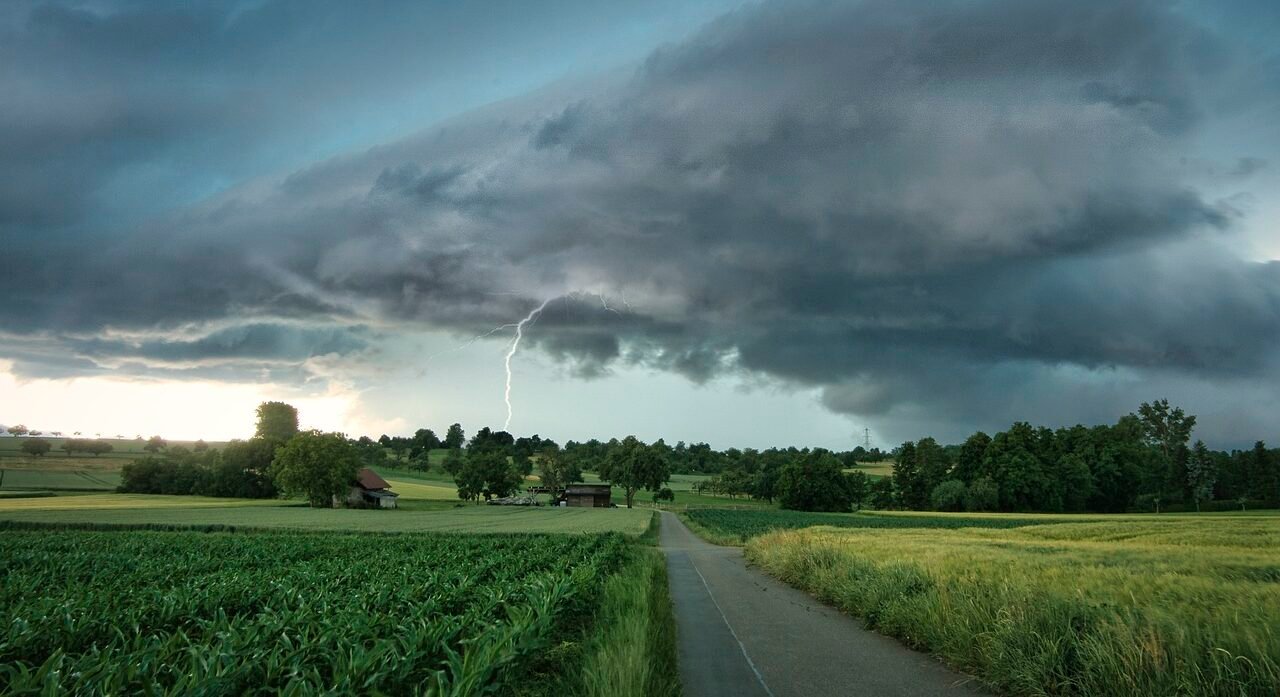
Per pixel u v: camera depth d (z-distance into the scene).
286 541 42.78
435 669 8.92
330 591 16.53
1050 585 12.67
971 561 18.50
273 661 7.90
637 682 7.58
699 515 106.94
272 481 134.50
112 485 139.12
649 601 14.57
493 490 149.75
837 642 12.53
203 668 7.39
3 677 9.67
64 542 40.69
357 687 7.49
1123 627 8.52
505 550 30.28
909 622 12.57
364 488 126.12
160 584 20.06
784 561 24.20
